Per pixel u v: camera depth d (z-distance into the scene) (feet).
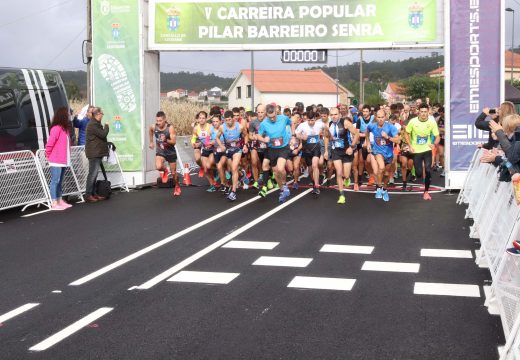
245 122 40.65
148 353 14.26
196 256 24.03
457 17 41.29
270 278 20.71
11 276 21.50
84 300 18.54
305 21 44.21
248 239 27.12
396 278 20.57
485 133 41.47
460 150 41.88
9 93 36.27
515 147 18.33
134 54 46.01
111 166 46.01
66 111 37.14
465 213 33.45
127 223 31.58
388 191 43.47
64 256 24.45
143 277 21.04
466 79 41.50
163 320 16.57
